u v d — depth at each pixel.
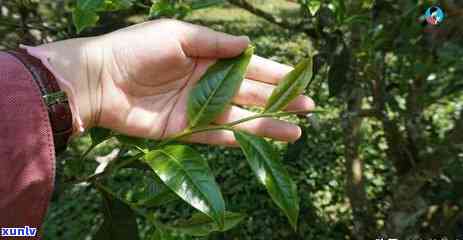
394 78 0.90
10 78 0.27
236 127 0.33
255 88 0.34
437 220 0.84
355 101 0.83
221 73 0.30
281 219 1.27
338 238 1.22
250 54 0.30
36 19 0.59
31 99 0.27
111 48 0.32
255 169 0.26
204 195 0.24
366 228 0.97
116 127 0.34
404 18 0.60
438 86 0.77
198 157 0.26
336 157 1.47
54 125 0.28
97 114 0.33
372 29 0.63
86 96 0.32
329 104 1.56
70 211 1.30
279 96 0.28
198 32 0.32
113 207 0.33
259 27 2.70
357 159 0.97
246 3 0.69
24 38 0.57
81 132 0.30
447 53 0.62
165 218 1.23
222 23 2.81
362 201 0.98
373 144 1.46
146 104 0.34
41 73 0.28
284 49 2.16
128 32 0.33
